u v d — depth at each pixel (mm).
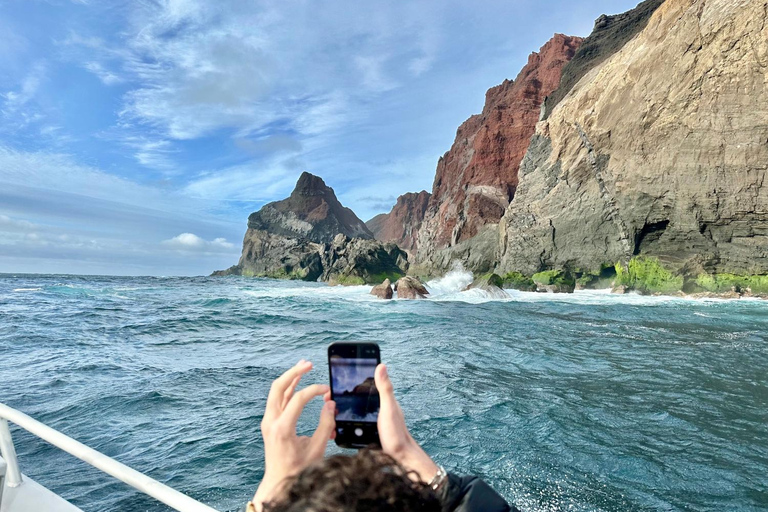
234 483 4891
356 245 60906
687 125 32875
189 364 10320
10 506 2684
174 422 6562
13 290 37062
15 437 6078
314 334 14828
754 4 29906
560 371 9555
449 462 5355
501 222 48344
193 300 28547
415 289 30734
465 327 16297
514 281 37500
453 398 7605
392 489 565
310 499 548
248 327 16656
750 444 5934
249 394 7891
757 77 30031
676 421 6695
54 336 14266
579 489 4797
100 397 7676
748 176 30297
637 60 36125
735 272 30531
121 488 4871
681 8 34281
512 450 5664
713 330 15477
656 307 23656
